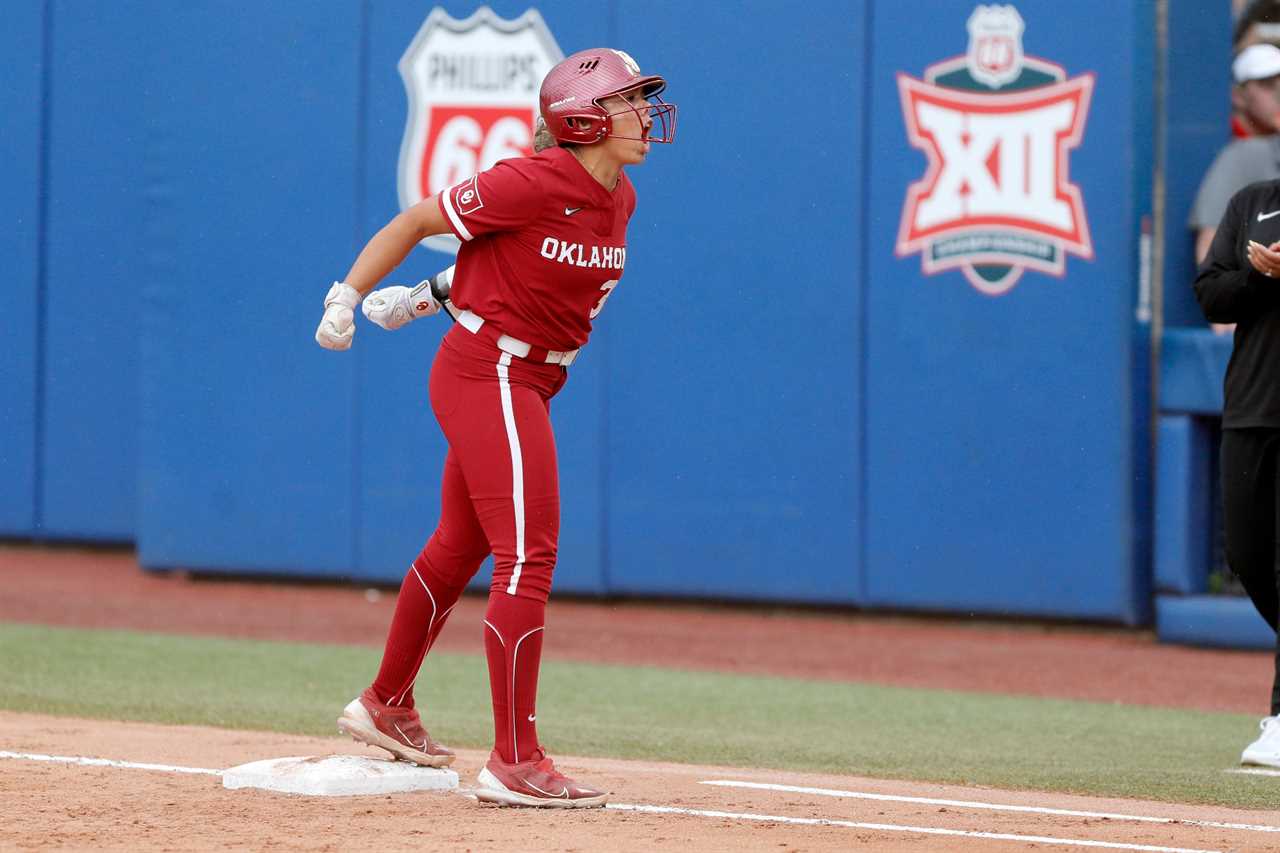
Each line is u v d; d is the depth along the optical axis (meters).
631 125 15.55
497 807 15.87
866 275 38.25
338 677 30.20
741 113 39.12
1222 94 38.12
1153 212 37.00
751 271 39.12
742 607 40.41
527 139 40.88
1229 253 21.05
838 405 38.47
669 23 39.69
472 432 15.88
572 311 15.89
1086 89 36.44
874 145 38.12
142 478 44.56
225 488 43.69
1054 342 36.72
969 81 37.28
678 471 39.84
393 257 15.79
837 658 34.44
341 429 42.47
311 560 42.88
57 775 17.53
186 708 25.45
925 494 37.78
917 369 37.84
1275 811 17.31
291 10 42.94
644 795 16.98
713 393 39.47
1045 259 36.78
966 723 26.45
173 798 16.19
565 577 40.91
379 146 42.19
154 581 44.44
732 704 28.34
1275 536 20.91
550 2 40.59
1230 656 34.50
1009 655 34.72
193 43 43.75
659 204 39.81
